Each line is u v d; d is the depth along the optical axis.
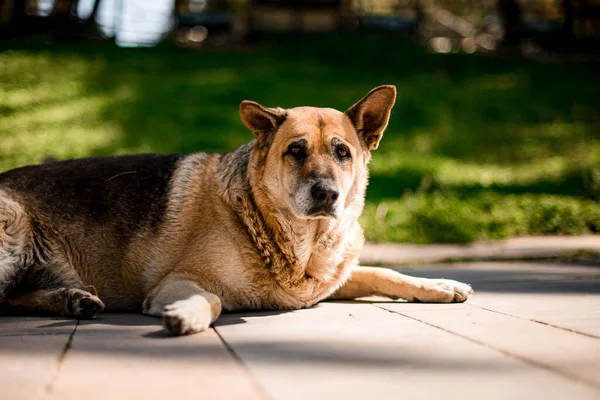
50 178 4.47
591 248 7.34
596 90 17.83
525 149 13.25
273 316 3.89
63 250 4.32
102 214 4.39
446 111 15.40
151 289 4.29
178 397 2.23
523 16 27.36
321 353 2.85
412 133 13.85
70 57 17.84
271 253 4.03
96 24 21.48
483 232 8.48
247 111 4.17
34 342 3.10
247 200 4.07
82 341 3.13
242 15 25.55
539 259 6.82
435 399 2.21
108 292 4.38
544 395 2.22
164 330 3.43
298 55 20.97
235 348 2.96
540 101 16.64
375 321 3.64
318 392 2.29
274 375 2.50
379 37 23.27
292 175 4.05
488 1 38.81
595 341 2.99
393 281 4.45
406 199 9.59
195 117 13.42
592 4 24.19
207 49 21.72
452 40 27.30
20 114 13.04
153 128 12.66
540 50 23.81
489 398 2.21
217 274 4.01
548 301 4.17
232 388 2.33
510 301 4.20
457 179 10.77
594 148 13.04
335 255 4.22
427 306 4.15
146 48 20.45
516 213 9.03
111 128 12.51
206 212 4.23
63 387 2.34
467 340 3.05
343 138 4.26
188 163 4.57
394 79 18.14
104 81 15.85
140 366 2.63
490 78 19.02
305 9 25.33
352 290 4.63
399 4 28.41
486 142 13.69
